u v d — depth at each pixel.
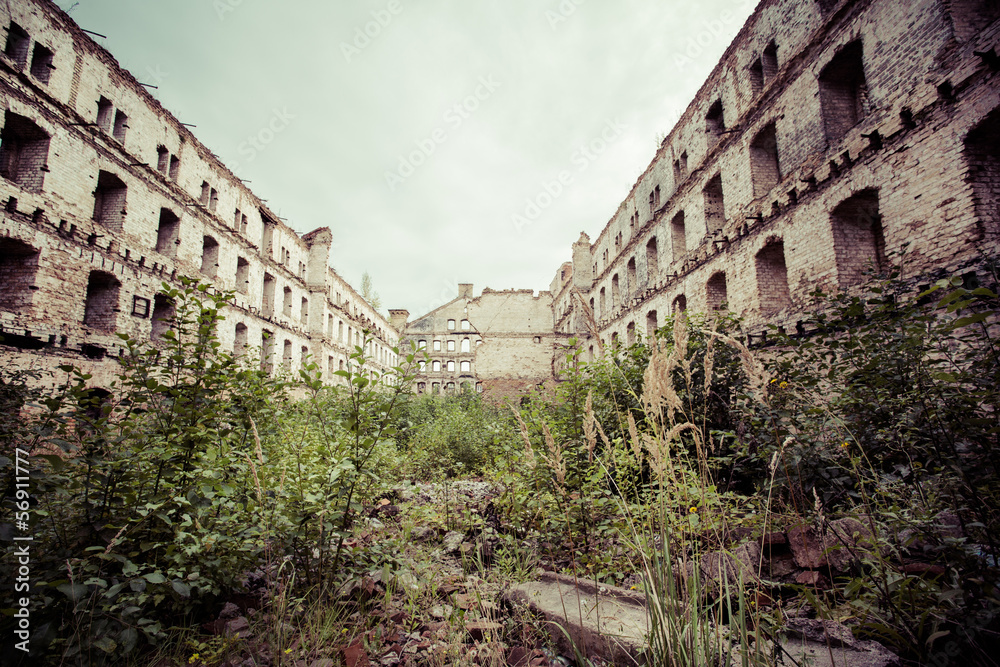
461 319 40.44
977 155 6.46
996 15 6.74
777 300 11.25
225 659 2.76
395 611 3.41
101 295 12.51
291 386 4.48
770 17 11.19
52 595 2.61
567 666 2.82
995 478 2.86
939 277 6.62
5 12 9.88
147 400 3.56
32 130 10.59
